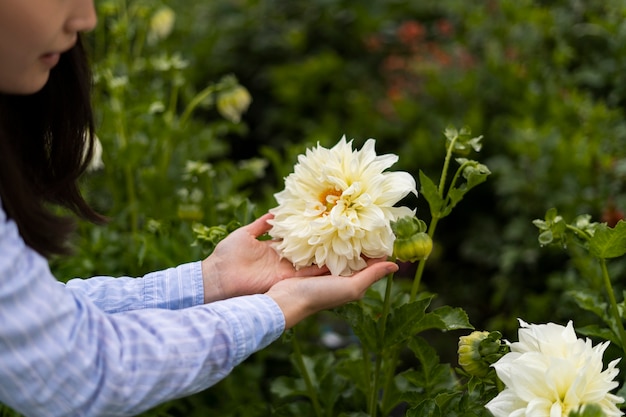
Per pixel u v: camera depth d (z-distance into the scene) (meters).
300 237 1.25
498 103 2.64
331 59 3.18
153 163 2.08
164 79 2.41
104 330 1.07
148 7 2.41
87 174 1.99
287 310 1.18
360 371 1.48
